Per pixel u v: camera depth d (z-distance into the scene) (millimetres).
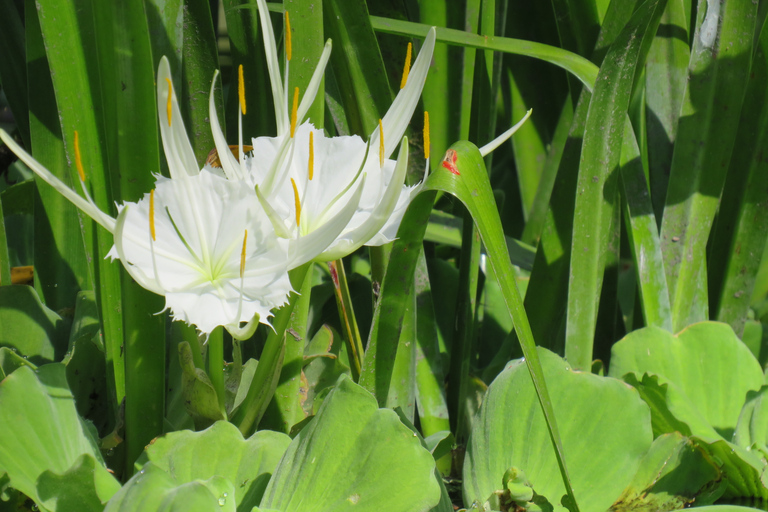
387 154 1255
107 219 1216
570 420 1316
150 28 1331
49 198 1408
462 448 1392
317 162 1249
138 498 1202
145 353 1271
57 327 1381
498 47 1353
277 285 1219
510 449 1312
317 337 1394
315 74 1249
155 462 1251
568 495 1240
